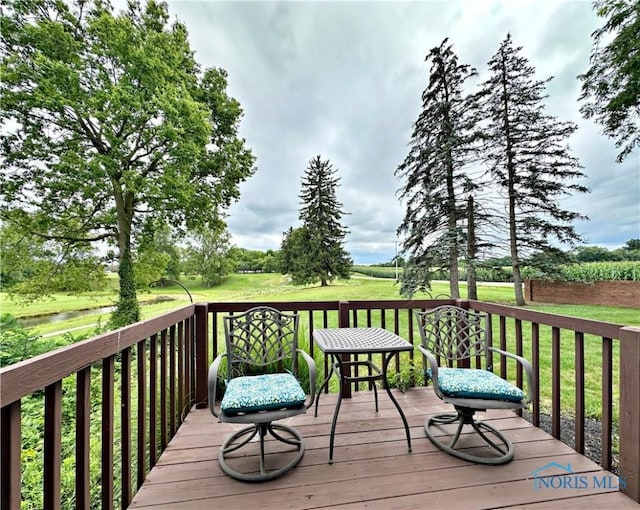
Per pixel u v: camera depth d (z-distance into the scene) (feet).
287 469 5.76
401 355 11.60
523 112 29.63
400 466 5.93
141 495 5.18
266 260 82.58
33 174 30.78
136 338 5.20
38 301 32.78
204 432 7.41
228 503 4.99
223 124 39.14
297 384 6.49
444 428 7.39
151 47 29.73
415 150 30.32
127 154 31.32
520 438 6.90
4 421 2.73
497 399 6.07
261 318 8.13
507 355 7.13
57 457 3.41
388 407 8.68
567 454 6.27
